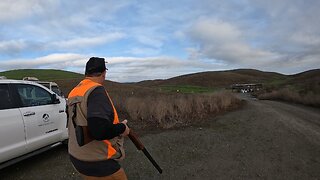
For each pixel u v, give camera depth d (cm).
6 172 575
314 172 562
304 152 691
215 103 1620
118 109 1428
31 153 595
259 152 694
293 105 2108
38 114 605
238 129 972
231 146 749
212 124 1077
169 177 541
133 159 640
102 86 272
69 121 283
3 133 524
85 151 271
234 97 2353
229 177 540
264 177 539
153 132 934
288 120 1179
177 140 811
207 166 598
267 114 1386
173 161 630
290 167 590
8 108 546
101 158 271
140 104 1304
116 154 280
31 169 590
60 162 628
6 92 555
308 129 968
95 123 247
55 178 543
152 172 564
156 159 643
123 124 268
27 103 593
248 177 540
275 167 591
